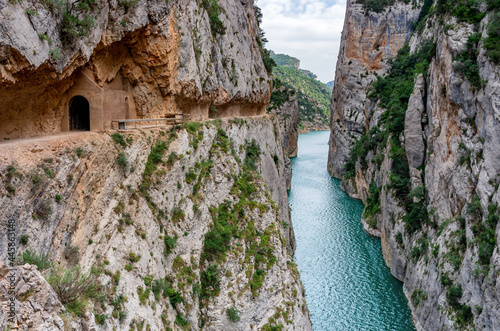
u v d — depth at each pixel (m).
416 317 32.47
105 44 19.66
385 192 47.03
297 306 27.31
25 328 9.34
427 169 39.03
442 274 29.62
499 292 22.89
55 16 14.76
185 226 23.03
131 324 16.19
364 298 36.62
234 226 26.80
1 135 14.62
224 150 30.42
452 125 34.47
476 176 29.62
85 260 15.27
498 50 28.69
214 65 34.69
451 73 33.38
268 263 26.48
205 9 33.91
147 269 18.83
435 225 35.56
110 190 17.72
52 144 14.69
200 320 22.27
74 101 19.47
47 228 13.23
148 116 25.02
